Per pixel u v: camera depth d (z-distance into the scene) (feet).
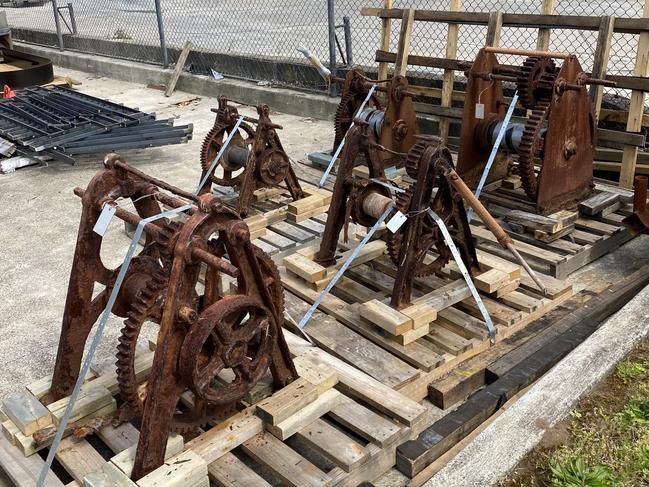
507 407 11.03
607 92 23.56
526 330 13.24
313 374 10.69
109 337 13.73
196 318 8.70
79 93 30.58
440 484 8.67
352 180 14.21
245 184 17.57
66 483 9.91
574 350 11.30
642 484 9.04
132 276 10.31
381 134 20.48
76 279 10.13
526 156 16.07
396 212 12.55
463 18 22.18
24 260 17.48
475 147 18.84
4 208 21.08
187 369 8.70
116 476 8.61
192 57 37.99
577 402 10.30
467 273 12.70
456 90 24.93
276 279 10.18
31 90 31.37
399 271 12.61
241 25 48.93
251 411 10.19
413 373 11.59
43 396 10.52
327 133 27.78
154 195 9.96
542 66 16.49
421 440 10.08
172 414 8.91
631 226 16.12
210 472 9.45
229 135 18.63
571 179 17.20
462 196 13.08
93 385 10.62
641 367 10.98
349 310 13.56
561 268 15.31
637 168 20.31
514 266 13.94
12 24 60.23
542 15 20.40
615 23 18.92
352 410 10.41
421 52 34.22
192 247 8.54
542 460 9.29
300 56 35.04
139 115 26.04
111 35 48.62
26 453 9.81
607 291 14.39
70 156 23.84
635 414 10.10
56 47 49.65
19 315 14.85
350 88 21.27
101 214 9.67
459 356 12.21
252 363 9.79
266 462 9.53
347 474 9.36
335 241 14.96
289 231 17.20
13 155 25.31
